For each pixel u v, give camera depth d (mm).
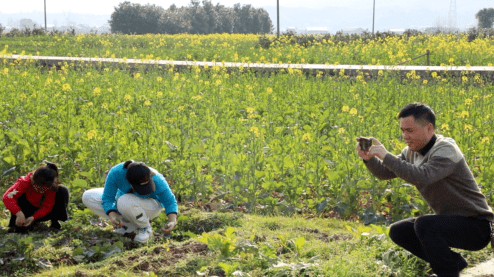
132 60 18609
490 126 8992
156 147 7145
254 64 17359
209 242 4285
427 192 3438
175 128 8305
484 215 3352
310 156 7277
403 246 3742
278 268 3904
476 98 11234
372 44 28500
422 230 3379
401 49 23156
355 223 5785
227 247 4258
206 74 15727
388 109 10570
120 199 4980
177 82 13633
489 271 4043
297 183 6246
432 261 3387
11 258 4531
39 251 4707
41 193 5062
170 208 5102
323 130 9258
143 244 5008
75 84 13039
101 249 4762
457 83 14000
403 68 16469
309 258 4352
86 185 5969
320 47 26906
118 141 7504
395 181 5996
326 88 12914
